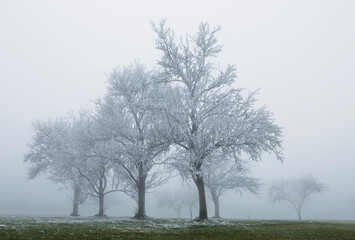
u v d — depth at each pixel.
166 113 21.88
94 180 35.59
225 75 24.34
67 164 34.78
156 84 27.48
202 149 21.22
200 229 16.81
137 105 25.81
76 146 32.81
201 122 22.64
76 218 29.92
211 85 24.73
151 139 24.70
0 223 20.16
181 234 13.87
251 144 21.75
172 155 25.78
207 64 25.08
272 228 17.88
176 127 21.41
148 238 11.85
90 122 32.28
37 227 16.73
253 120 21.91
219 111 22.72
